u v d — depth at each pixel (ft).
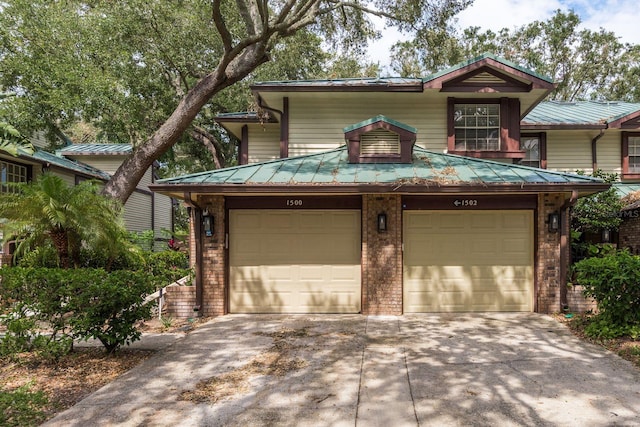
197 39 51.37
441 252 29.35
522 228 29.22
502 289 29.25
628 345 20.35
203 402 15.10
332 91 36.35
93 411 14.42
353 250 29.58
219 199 29.40
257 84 36.60
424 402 14.71
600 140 46.09
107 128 51.65
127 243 35.94
